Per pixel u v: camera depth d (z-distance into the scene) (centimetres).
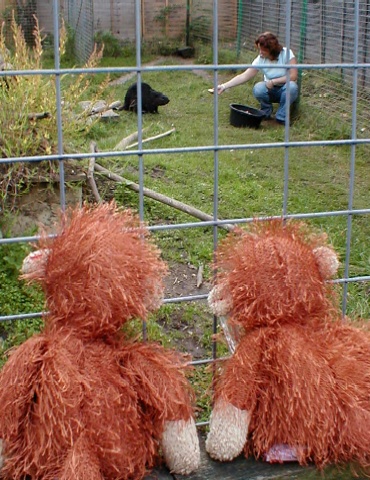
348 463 111
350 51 391
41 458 99
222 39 668
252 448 111
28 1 690
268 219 114
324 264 111
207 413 129
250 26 588
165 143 351
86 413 99
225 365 111
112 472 102
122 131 365
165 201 219
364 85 373
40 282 105
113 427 101
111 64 655
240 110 412
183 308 183
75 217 106
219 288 111
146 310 105
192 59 690
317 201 276
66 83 349
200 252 215
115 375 102
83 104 332
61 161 108
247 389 107
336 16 405
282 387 107
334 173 318
